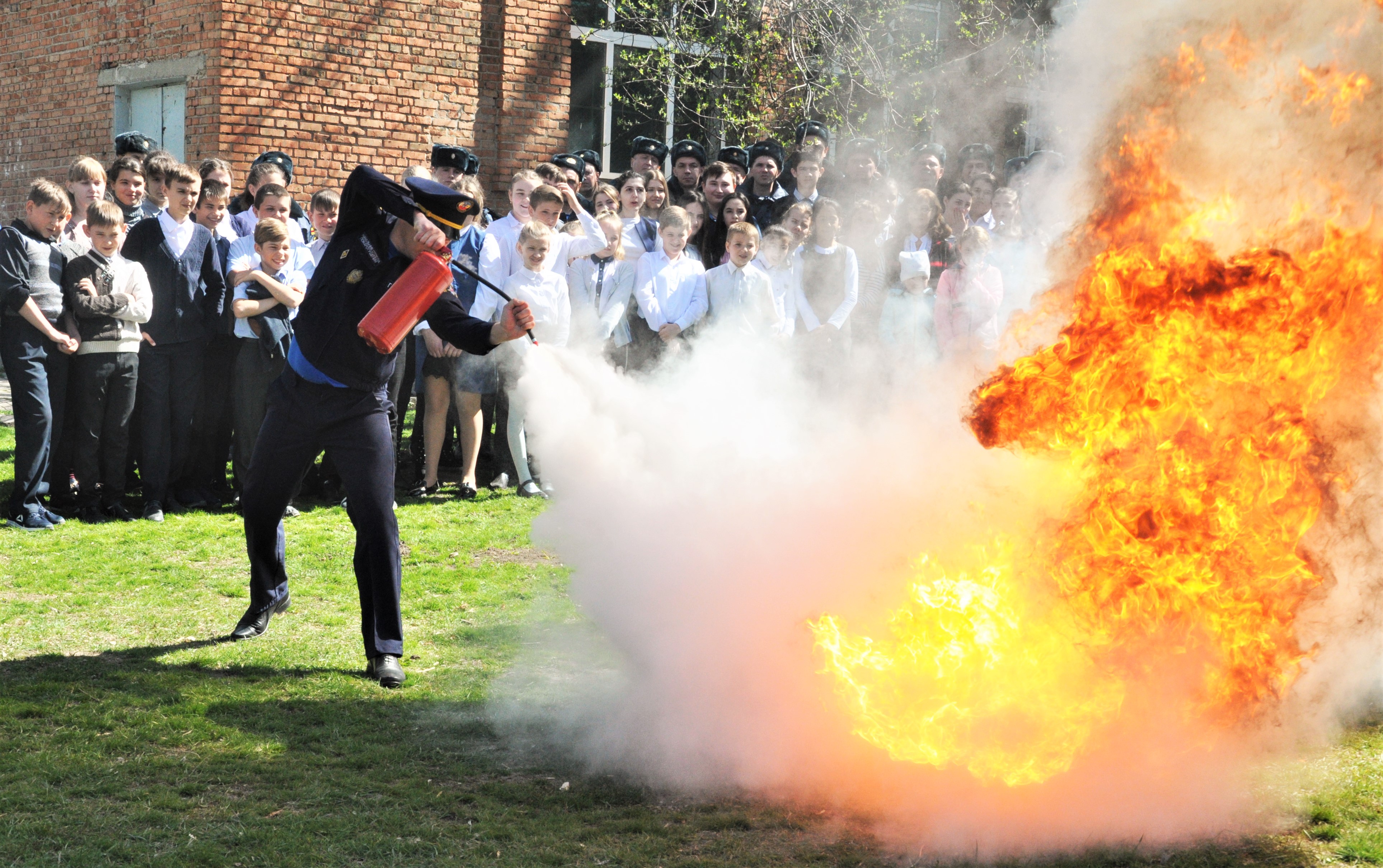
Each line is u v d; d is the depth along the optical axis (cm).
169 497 736
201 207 723
